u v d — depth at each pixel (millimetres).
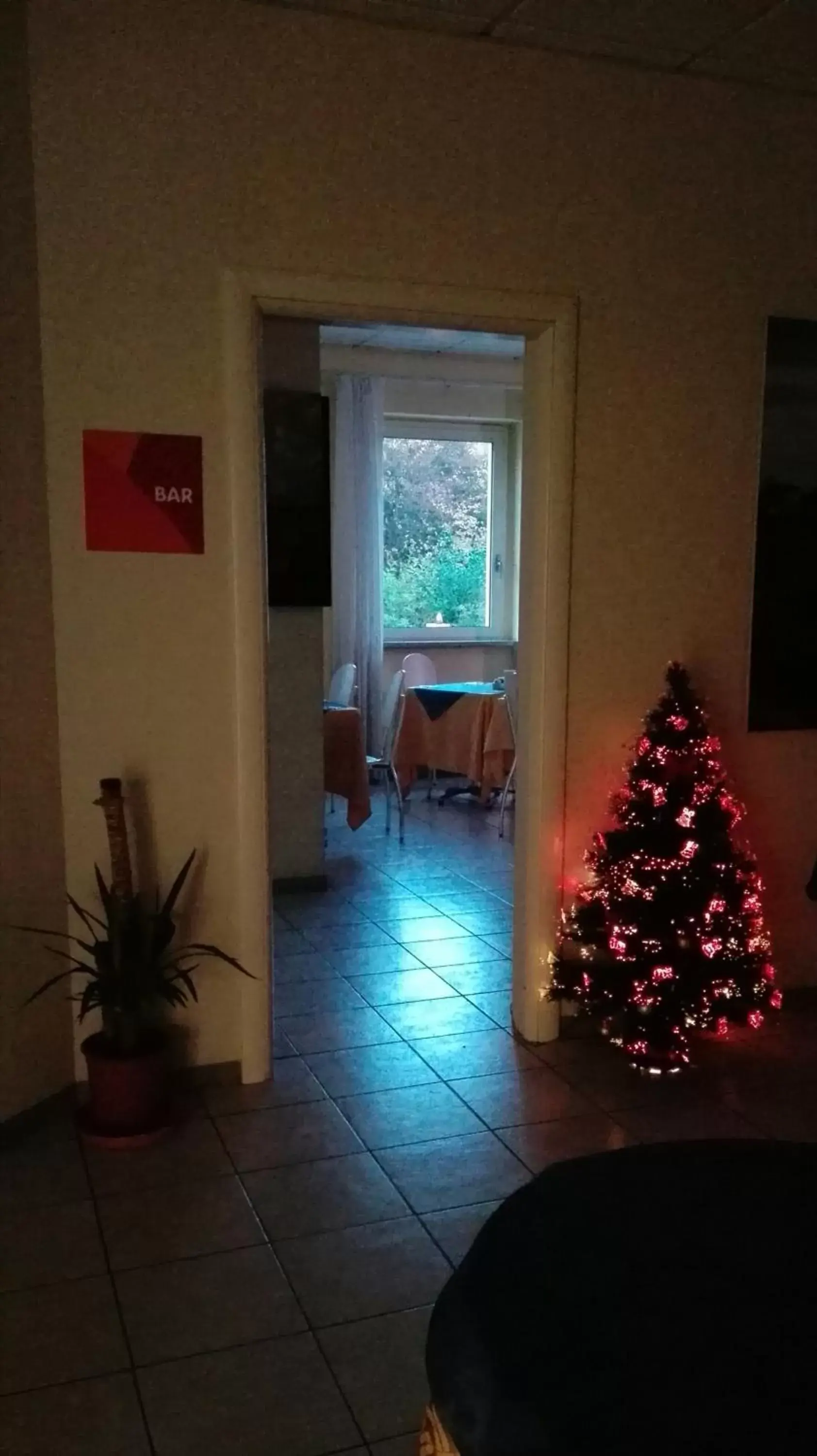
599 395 3109
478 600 7969
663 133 3082
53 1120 2797
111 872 2781
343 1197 2439
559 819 3211
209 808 2912
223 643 2863
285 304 2789
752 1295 1156
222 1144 2674
